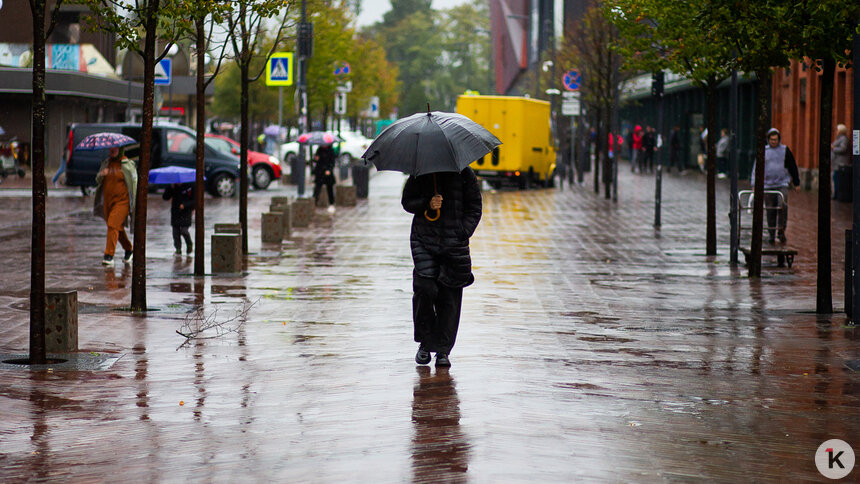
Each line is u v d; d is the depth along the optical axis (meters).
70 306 11.87
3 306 15.38
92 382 10.29
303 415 8.87
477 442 7.91
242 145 22.81
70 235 26.88
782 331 13.42
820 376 10.59
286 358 11.48
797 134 47.78
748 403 9.36
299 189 40.94
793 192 43.09
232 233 20.48
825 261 14.97
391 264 21.12
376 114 85.62
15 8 53.75
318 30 56.50
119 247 24.14
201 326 13.48
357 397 9.51
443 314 10.91
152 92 14.71
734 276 19.66
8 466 7.44
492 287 17.81
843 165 37.75
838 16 13.36
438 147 10.58
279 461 7.48
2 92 53.50
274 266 20.75
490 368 10.80
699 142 67.31
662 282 18.73
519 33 129.25
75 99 57.88
